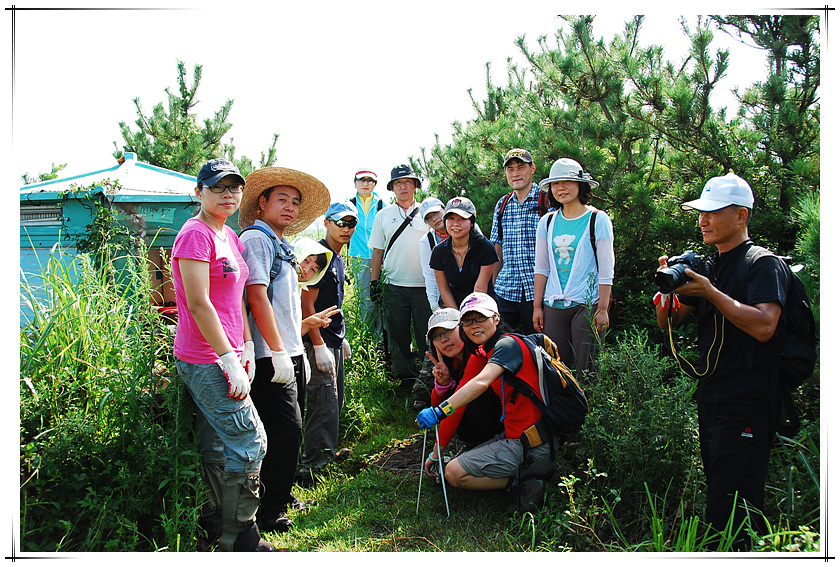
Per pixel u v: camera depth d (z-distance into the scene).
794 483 3.18
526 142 6.57
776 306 2.62
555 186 4.27
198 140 10.19
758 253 2.75
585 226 4.21
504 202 5.12
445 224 4.75
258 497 3.08
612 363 3.65
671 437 3.35
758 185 5.48
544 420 3.51
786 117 5.21
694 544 2.83
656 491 3.35
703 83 5.81
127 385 3.06
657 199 6.00
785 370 2.70
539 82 7.57
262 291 3.18
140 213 4.19
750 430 2.70
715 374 2.81
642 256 5.81
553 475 3.63
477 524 3.45
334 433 4.21
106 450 2.99
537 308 4.49
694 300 2.98
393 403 5.35
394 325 5.77
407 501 3.72
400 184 5.74
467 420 3.94
